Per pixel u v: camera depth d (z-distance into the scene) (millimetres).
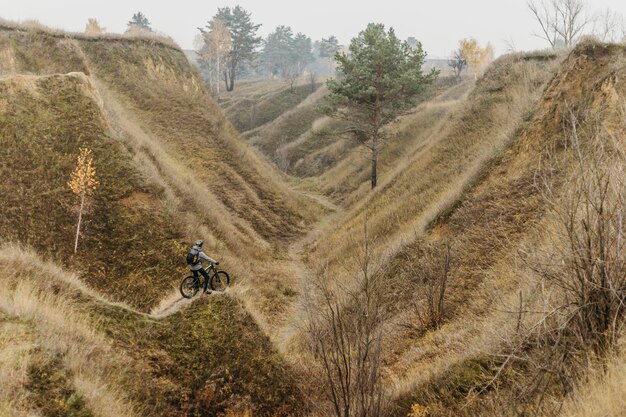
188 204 22594
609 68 15188
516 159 16641
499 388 7211
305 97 79375
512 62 30406
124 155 20938
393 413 8344
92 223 17688
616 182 5996
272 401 10148
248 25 93125
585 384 5555
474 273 13039
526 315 7996
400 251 17453
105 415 7031
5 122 19578
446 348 10359
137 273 16719
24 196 17516
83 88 22781
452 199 18094
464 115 29000
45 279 10062
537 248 8102
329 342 10117
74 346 8016
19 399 6328
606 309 6035
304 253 28078
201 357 9945
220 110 42156
